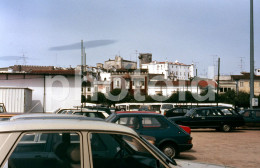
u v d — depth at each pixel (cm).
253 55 2522
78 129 318
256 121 2277
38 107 3744
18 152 297
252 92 2512
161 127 999
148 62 11725
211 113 2070
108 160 321
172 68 11838
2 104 1944
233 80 8238
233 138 1730
